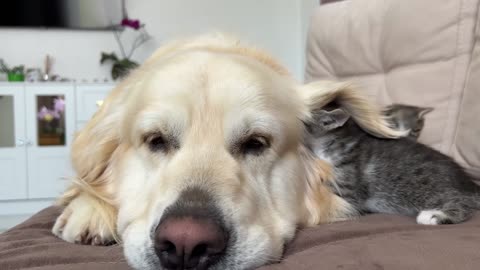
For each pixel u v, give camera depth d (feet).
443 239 0.95
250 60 1.31
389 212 1.46
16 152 4.33
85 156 1.35
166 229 0.87
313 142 1.39
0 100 4.33
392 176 1.43
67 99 4.35
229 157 1.07
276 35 5.30
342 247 0.94
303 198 1.31
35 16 4.77
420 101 1.69
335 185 1.42
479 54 1.49
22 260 0.95
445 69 1.63
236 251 0.92
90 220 1.17
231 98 1.10
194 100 1.10
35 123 4.33
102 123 1.33
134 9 5.02
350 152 1.46
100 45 4.99
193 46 1.51
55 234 1.22
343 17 2.15
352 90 1.37
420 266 0.78
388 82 1.88
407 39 1.76
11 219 4.19
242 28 5.23
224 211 0.94
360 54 2.01
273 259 0.99
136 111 1.19
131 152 1.23
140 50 5.08
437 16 1.66
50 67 4.88
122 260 0.99
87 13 4.89
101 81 4.72
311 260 0.88
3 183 4.34
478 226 1.15
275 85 1.25
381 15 1.93
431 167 1.41
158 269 0.91
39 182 4.39
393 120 1.60
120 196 1.22
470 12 1.57
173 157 1.09
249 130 1.11
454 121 1.58
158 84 1.16
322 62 2.27
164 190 1.00
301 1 5.22
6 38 4.80
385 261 0.81
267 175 1.17
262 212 1.10
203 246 0.87
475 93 1.46
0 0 4.67
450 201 1.34
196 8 5.13
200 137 1.08
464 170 1.46
